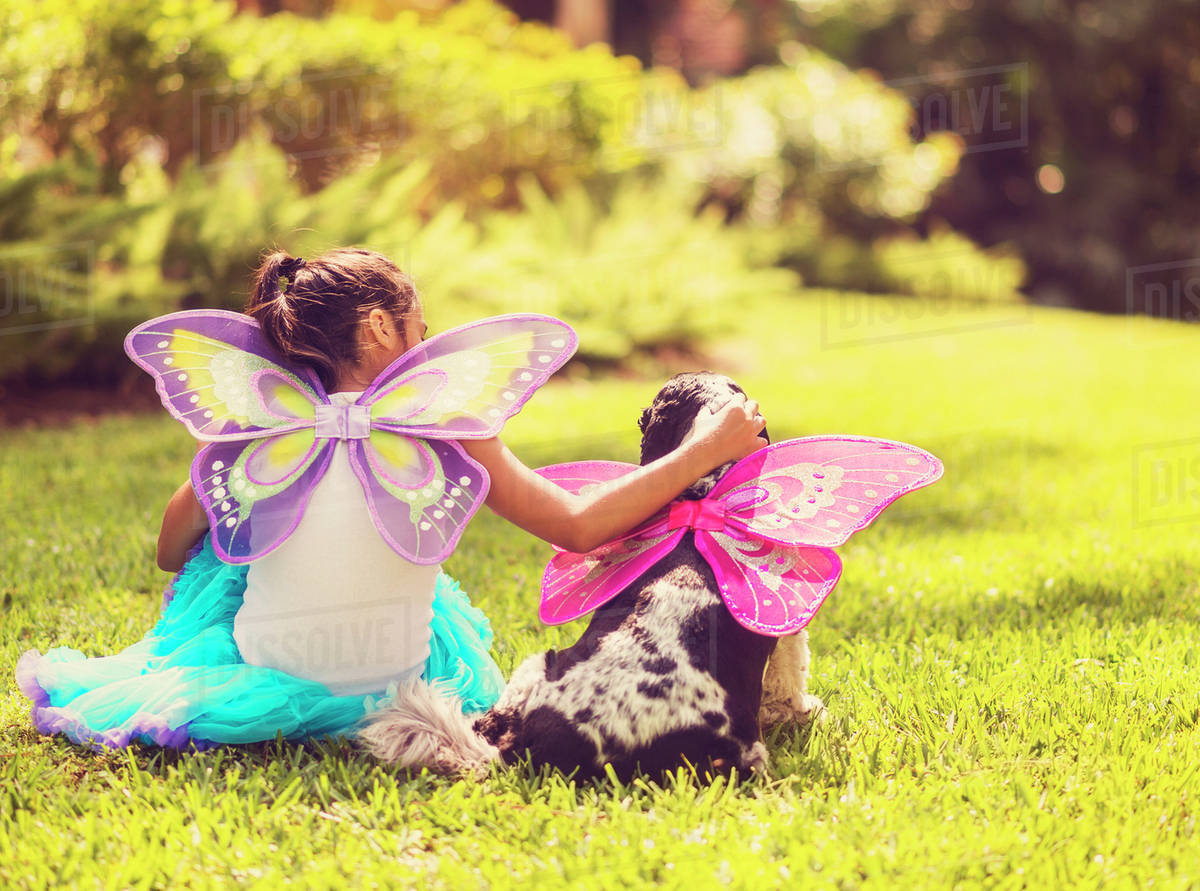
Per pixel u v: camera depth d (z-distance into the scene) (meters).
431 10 12.38
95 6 7.35
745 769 2.34
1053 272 15.64
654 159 12.29
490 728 2.47
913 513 5.03
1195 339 11.56
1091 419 7.33
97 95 7.52
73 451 5.36
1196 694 2.90
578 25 16.98
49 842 2.16
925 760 2.60
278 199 7.29
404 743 2.36
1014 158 16.11
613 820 2.22
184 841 2.19
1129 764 2.53
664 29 18.52
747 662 2.36
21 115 7.34
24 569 3.78
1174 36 16.05
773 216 13.40
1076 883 2.06
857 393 7.87
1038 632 3.49
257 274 2.56
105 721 2.51
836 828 2.23
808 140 13.34
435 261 7.81
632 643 2.33
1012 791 2.39
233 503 2.33
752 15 17.89
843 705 2.84
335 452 2.38
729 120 13.40
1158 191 16.17
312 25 8.98
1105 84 16.33
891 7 16.64
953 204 15.88
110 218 6.54
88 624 3.32
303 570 2.39
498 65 10.23
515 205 10.27
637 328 8.77
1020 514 5.07
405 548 2.31
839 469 2.49
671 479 2.39
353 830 2.23
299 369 2.45
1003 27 15.99
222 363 2.44
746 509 2.44
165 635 2.69
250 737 2.46
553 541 2.41
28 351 6.24
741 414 2.48
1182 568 4.16
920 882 2.06
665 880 2.08
